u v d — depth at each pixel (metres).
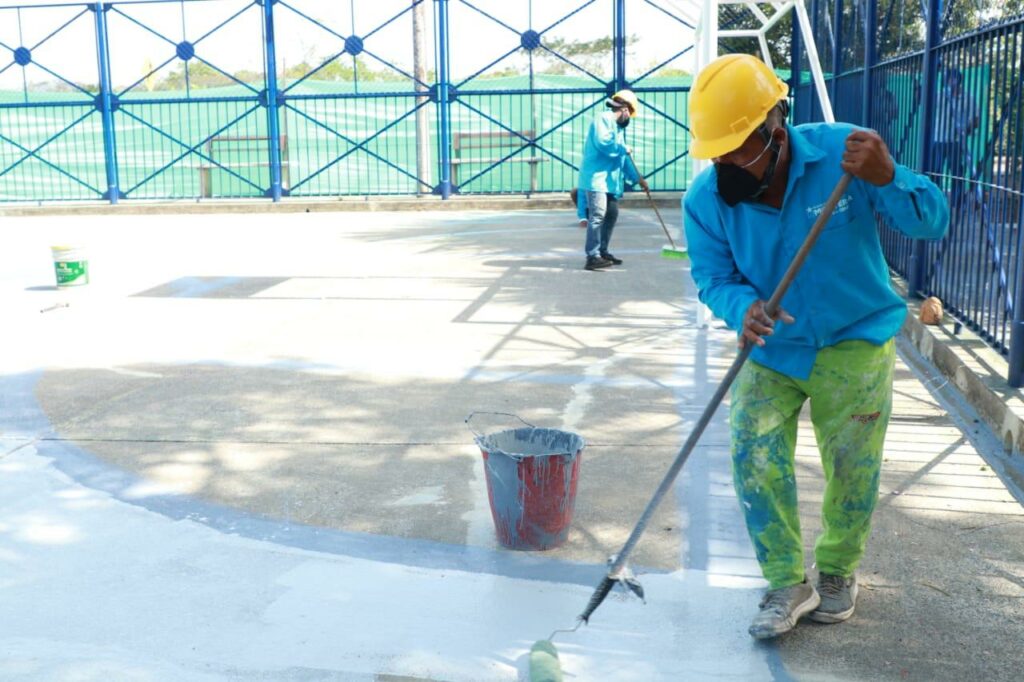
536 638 3.45
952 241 7.29
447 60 18.94
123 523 4.48
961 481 4.71
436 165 20.30
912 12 8.51
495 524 4.15
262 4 19.25
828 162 3.12
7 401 6.41
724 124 3.04
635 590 3.19
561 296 9.40
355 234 14.77
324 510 4.57
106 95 19.81
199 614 3.65
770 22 8.82
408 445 5.41
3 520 4.54
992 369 5.87
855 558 3.51
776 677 3.19
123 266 11.88
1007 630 3.43
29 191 20.52
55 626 3.59
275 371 6.96
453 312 8.74
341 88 19.73
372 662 3.32
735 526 4.30
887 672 3.20
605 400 6.11
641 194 19.23
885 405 3.35
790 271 3.03
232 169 20.17
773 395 3.40
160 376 6.91
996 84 6.32
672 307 8.80
